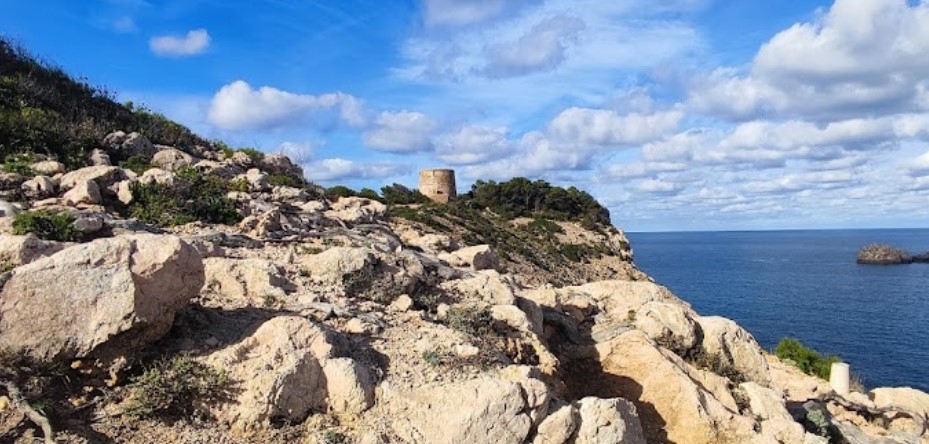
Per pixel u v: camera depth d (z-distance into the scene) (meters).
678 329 15.38
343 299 12.05
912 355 51.41
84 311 8.43
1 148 18.88
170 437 8.35
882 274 123.56
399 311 12.44
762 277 121.19
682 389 13.22
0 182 15.61
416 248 19.98
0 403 7.90
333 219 20.30
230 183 21.27
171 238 9.24
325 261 12.99
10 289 8.21
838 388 19.55
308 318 10.47
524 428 9.24
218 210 17.69
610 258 55.31
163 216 16.45
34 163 18.31
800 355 27.33
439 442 8.90
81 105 26.83
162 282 8.96
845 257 178.75
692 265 157.12
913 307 78.19
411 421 9.12
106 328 8.46
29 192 15.70
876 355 51.53
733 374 15.15
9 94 23.59
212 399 8.84
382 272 13.39
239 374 9.05
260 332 9.70
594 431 9.78
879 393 19.14
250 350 9.46
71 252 8.61
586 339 15.26
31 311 8.24
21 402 7.81
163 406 8.57
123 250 8.84
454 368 10.30
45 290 8.33
